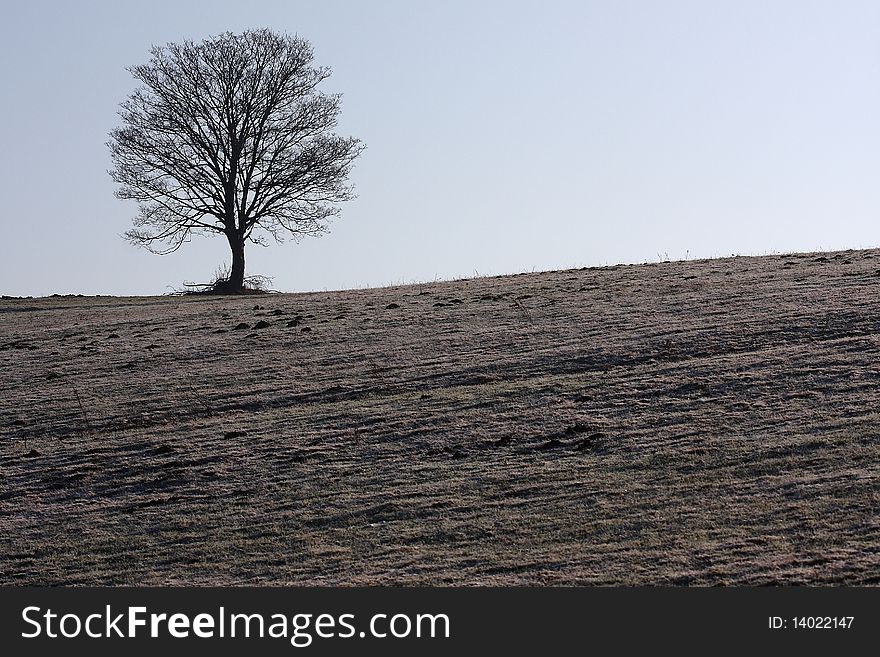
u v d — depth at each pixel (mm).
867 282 42531
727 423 24922
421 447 25797
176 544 21109
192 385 34969
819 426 23641
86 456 27750
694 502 19781
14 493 25359
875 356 29875
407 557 18922
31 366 40719
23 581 20000
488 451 24984
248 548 20406
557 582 16953
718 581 16219
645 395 28422
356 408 30094
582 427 25844
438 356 36156
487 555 18531
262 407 31547
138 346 43062
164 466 26234
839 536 17219
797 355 31031
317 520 21500
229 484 24484
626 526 19016
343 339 40594
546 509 20516
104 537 21969
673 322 38156
